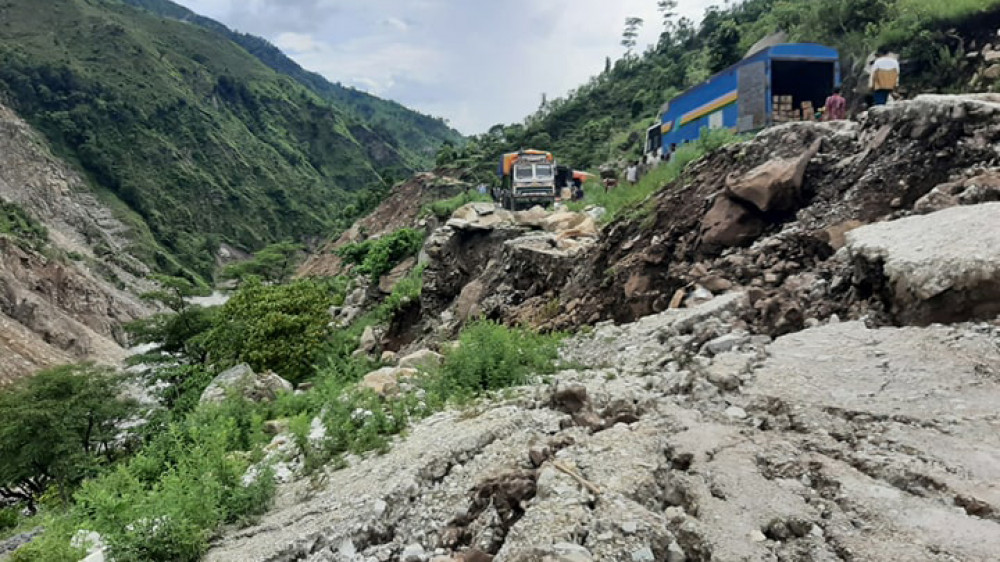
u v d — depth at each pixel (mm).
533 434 5895
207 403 12016
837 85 17359
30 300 64625
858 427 4762
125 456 22609
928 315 6109
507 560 3762
